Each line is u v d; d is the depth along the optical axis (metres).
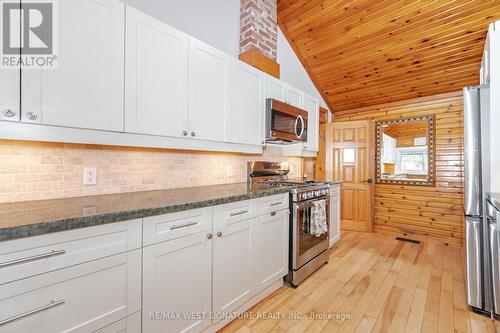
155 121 1.49
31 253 0.82
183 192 1.71
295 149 2.95
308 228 2.28
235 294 1.61
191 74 1.69
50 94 1.10
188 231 1.31
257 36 2.58
